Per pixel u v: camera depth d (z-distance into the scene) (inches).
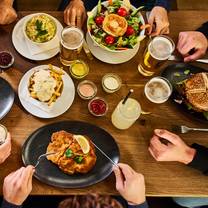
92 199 26.3
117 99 40.3
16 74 39.4
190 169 39.0
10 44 40.3
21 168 35.2
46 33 40.5
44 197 44.3
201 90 40.1
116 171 36.7
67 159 36.4
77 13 42.1
